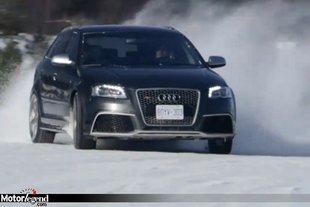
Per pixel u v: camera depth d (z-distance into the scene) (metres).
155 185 22.56
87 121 31.89
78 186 22.77
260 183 22.56
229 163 26.08
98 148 34.28
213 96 32.25
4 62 55.16
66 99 34.06
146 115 31.59
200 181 22.95
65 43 37.19
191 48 36.28
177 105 31.69
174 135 31.73
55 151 29.91
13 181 23.69
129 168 25.25
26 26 61.59
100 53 35.00
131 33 36.19
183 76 32.56
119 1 64.75
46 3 62.72
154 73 32.59
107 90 31.78
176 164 25.98
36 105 37.41
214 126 32.22
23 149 30.52
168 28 37.34
